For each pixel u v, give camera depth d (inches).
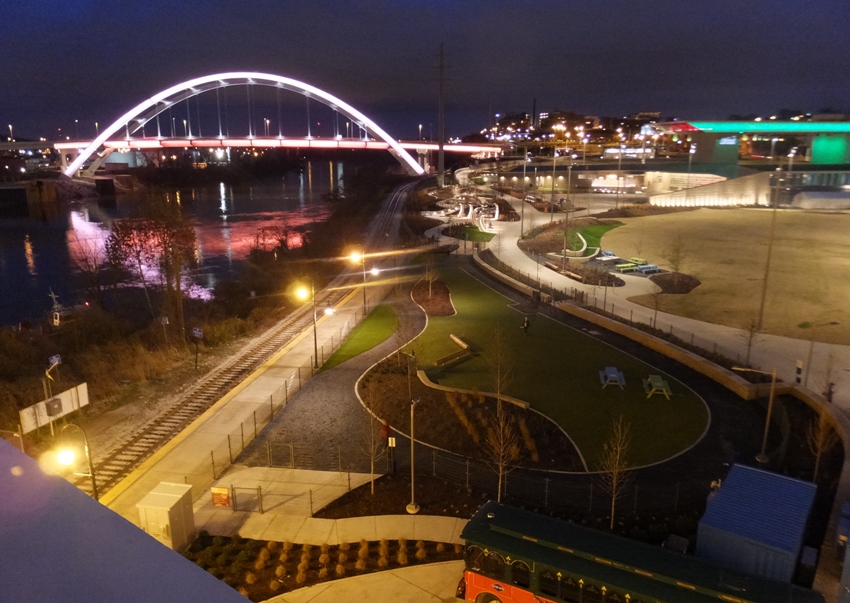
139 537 86.9
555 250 3164.4
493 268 2797.7
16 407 1342.3
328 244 3690.9
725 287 2359.7
